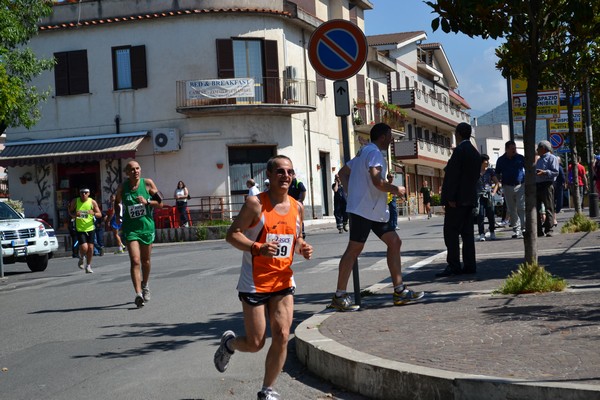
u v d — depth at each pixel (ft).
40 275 65.57
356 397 20.31
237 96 119.85
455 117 234.58
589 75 37.09
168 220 113.80
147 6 122.93
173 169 122.31
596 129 133.08
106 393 22.26
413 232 85.35
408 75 203.82
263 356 26.04
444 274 38.60
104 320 35.68
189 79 122.31
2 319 38.75
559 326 23.03
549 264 38.81
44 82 126.72
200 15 122.01
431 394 18.31
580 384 16.35
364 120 157.28
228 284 46.01
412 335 23.75
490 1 30.32
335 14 155.74
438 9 32.14
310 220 128.57
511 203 58.03
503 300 28.81
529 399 16.58
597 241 48.80
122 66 124.57
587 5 30.81
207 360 25.77
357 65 30.81
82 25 124.36
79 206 61.87
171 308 37.86
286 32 128.47
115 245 107.86
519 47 31.91
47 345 30.40
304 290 40.52
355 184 30.12
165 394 21.79
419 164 204.23
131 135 121.60
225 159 121.49
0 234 67.92
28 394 22.71
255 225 19.25
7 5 86.38
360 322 26.89
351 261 30.09
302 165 129.49
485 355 20.16
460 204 38.09
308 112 131.23
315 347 22.95
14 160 122.11
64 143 123.34
